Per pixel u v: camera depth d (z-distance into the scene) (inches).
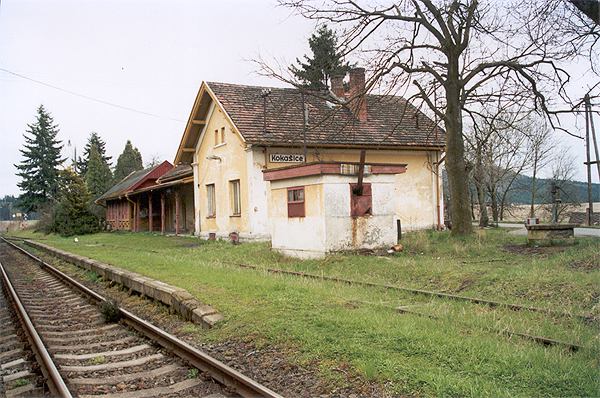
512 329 286.5
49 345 328.5
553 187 1224.8
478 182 1408.7
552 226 605.9
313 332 283.6
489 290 417.7
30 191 3107.8
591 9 258.4
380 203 682.2
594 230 988.6
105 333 367.2
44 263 878.4
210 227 1151.6
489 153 1369.3
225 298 388.8
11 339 363.6
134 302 460.4
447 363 229.0
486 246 636.7
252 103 1063.6
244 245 876.0
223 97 1059.9
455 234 760.3
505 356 230.4
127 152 3523.6
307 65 1056.2
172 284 463.2
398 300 391.2
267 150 978.1
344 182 658.2
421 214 1130.0
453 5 689.6
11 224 3277.6
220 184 1097.4
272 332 293.1
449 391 198.4
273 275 519.5
